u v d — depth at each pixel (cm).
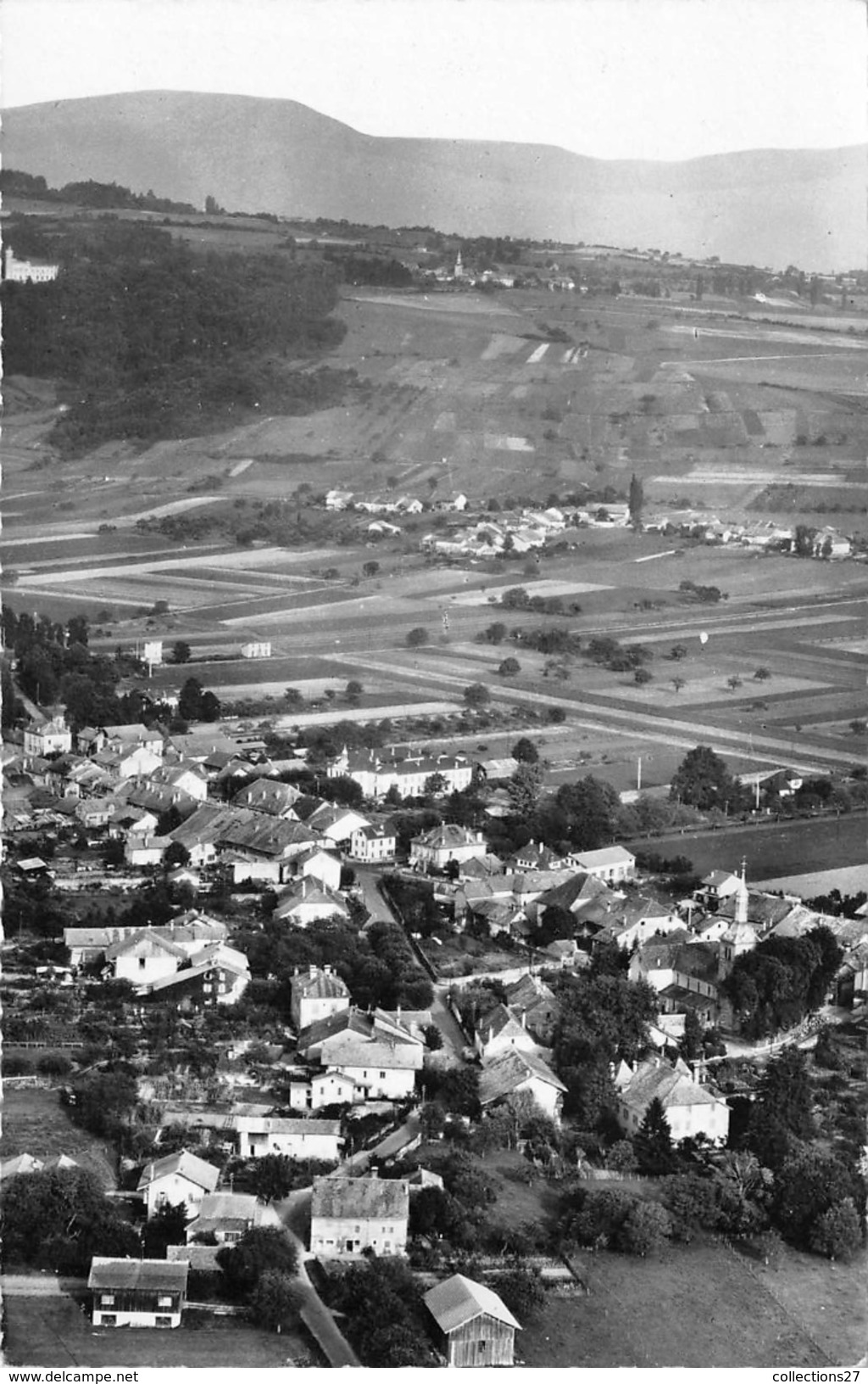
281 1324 19888
